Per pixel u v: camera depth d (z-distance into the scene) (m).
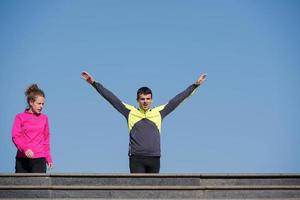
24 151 8.64
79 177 7.73
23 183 7.69
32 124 8.77
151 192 7.68
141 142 8.86
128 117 9.08
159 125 9.08
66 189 7.64
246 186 7.74
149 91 8.95
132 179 7.76
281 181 7.86
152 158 8.87
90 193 7.65
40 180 7.71
